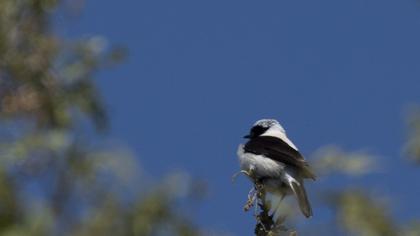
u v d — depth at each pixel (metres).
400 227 8.73
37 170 6.02
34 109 6.81
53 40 7.05
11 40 7.10
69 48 7.11
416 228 8.71
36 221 5.59
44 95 6.90
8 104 6.75
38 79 6.96
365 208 8.61
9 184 5.80
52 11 7.23
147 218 5.92
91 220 5.79
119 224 5.88
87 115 6.99
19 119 6.72
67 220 5.77
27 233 5.57
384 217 8.56
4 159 6.04
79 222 5.78
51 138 6.17
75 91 7.02
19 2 7.21
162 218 5.99
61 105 6.91
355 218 8.59
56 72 7.03
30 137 6.19
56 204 5.78
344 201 8.62
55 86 6.98
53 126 6.70
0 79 6.94
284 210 11.52
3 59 7.00
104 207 5.86
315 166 8.74
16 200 5.73
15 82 6.95
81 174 5.98
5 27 7.13
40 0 7.21
